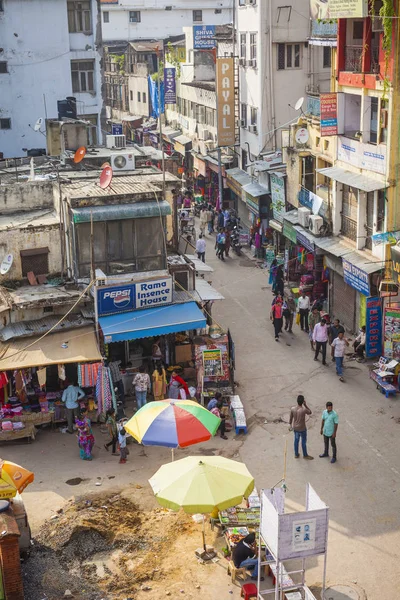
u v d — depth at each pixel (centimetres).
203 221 4344
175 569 1561
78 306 2339
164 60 5981
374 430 2103
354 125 2694
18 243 2394
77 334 2252
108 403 2167
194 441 1708
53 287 2377
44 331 2247
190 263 2569
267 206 3728
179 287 2475
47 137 3453
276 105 3956
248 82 4119
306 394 2339
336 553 1588
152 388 2325
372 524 1681
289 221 3114
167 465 1577
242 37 4150
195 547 1630
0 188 2648
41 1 4184
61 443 2123
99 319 2270
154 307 2344
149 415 1753
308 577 1516
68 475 1942
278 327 2744
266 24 3822
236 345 2728
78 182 2634
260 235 3753
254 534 1527
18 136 4359
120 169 3062
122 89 7012
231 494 1476
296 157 3088
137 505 1798
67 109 3766
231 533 1599
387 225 2414
